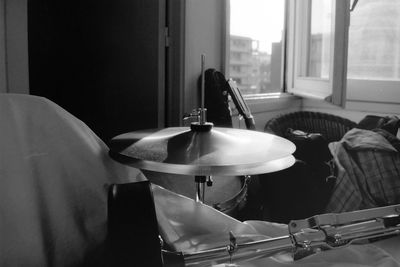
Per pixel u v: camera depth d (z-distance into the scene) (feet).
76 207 2.48
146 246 1.83
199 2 7.19
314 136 6.77
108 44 7.54
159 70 6.94
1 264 2.16
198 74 7.30
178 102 7.00
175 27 6.92
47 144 2.45
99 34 7.66
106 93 7.68
